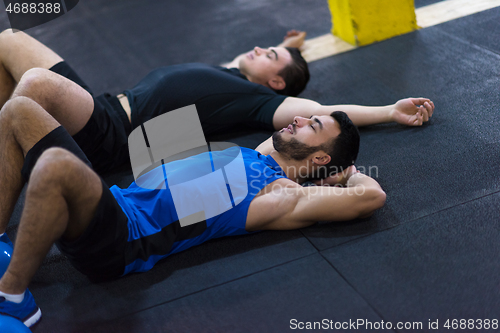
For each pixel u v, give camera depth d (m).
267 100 2.25
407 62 2.71
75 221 1.30
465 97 2.29
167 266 1.57
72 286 1.53
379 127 2.21
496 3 3.18
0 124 1.49
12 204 1.53
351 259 1.50
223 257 1.59
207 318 1.36
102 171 2.15
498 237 1.51
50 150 1.24
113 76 3.21
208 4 4.30
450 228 1.57
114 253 1.41
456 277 1.40
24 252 1.25
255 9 4.01
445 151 1.95
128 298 1.46
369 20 2.98
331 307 1.35
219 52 3.30
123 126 2.11
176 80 2.22
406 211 1.67
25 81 1.75
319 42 3.17
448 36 2.90
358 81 2.62
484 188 1.71
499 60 2.54
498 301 1.31
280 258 1.55
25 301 1.35
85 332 1.36
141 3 4.57
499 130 2.01
